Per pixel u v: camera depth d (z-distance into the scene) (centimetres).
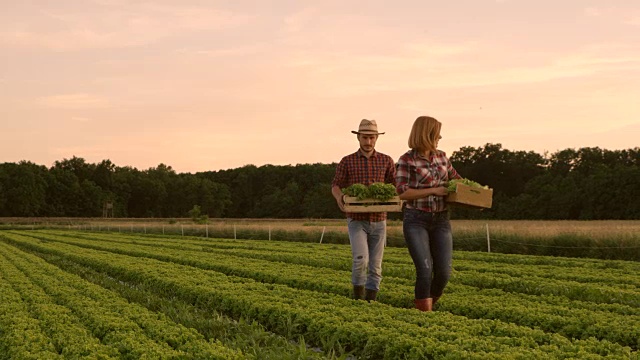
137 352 740
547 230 2998
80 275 1978
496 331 772
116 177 18888
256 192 17925
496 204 10694
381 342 740
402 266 1891
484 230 3155
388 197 1030
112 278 1928
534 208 10062
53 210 17088
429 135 853
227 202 18112
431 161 869
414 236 869
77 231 7800
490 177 11888
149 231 7000
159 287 1488
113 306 1118
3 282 1544
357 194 1029
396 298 1144
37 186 16862
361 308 944
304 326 903
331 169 17588
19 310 1122
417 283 882
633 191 8850
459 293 1190
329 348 782
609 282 1522
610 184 9162
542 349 666
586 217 9312
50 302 1204
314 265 2155
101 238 5162
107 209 17412
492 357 624
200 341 789
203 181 18562
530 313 936
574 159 12056
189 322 980
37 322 972
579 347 662
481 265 1933
